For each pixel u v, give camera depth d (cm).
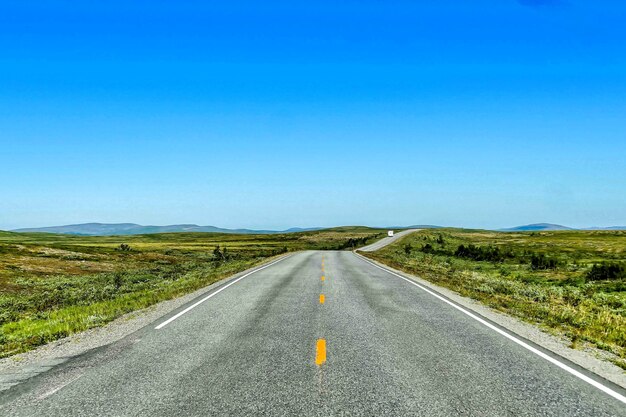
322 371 642
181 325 998
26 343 870
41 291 2711
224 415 484
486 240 11388
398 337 866
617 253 6041
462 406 511
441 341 834
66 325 1023
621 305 1616
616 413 495
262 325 985
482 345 805
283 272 2486
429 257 4991
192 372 639
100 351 776
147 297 1506
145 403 521
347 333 901
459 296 1493
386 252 5969
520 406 512
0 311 1681
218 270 2906
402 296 1469
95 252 6012
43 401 532
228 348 780
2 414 494
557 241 10325
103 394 552
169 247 9531
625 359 729
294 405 511
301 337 865
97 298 1928
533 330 945
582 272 3148
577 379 612
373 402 521
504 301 1382
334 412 491
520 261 4206
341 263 3347
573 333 922
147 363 690
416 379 607
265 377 614
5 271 3572
